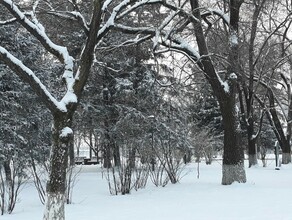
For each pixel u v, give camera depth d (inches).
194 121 1406.3
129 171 565.9
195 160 1539.1
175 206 434.6
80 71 347.6
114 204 461.7
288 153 1286.9
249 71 981.2
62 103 332.2
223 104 631.2
